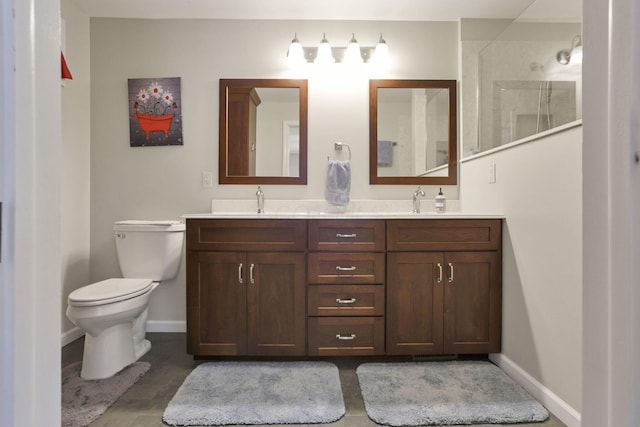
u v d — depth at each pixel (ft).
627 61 1.25
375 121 8.06
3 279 1.27
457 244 6.24
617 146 1.29
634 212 1.23
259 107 8.07
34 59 1.40
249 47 8.05
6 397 1.28
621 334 1.27
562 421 4.67
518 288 5.76
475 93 7.98
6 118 1.28
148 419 4.71
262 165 8.07
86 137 7.94
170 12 7.77
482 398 5.13
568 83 5.34
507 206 6.11
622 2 1.27
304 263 6.23
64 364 6.31
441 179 8.09
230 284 6.22
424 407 4.90
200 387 5.41
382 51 7.73
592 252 1.43
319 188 8.09
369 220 6.23
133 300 5.86
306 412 4.77
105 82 8.04
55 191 1.52
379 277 6.23
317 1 7.36
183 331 8.07
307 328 6.21
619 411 1.27
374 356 6.57
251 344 6.21
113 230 7.93
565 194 4.71
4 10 1.28
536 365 5.27
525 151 5.59
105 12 7.79
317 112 8.07
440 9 7.64
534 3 6.12
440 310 6.23
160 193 8.09
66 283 7.39
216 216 6.23
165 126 8.04
